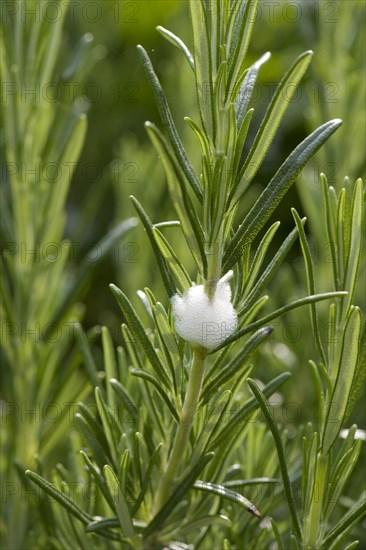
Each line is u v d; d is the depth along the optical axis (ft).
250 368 1.19
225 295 1.13
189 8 1.08
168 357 1.14
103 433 1.24
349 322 1.12
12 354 1.48
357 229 1.14
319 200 1.74
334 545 1.16
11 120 1.44
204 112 1.09
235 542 1.32
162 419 1.22
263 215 1.10
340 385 1.14
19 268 1.48
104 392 1.37
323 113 1.77
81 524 1.29
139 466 1.20
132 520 1.19
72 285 1.48
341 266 1.15
